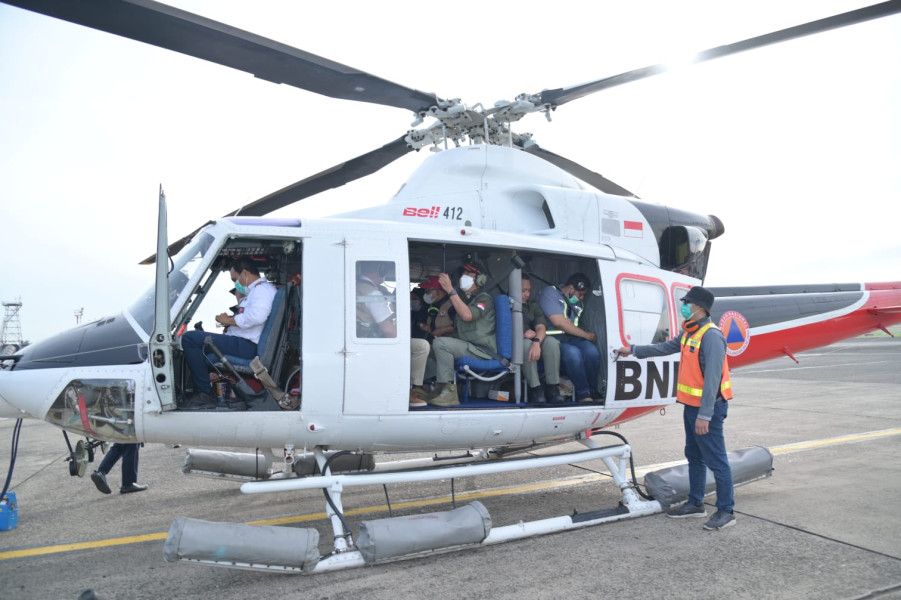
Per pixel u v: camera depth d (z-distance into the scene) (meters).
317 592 3.26
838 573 3.45
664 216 5.73
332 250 3.95
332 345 3.82
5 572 3.67
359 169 5.86
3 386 3.88
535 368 4.65
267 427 3.83
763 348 6.30
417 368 4.21
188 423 3.72
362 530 3.52
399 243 4.09
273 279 4.39
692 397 4.36
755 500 4.94
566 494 5.40
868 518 4.45
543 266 5.39
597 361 4.84
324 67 4.11
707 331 4.29
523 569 3.54
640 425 9.20
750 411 10.01
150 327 3.86
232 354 3.94
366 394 3.88
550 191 5.00
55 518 4.85
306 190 5.76
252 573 3.56
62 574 3.62
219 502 5.32
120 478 6.35
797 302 6.58
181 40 3.62
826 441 7.39
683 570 3.50
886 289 7.25
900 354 22.47
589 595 3.18
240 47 3.77
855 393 11.85
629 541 4.00
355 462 5.38
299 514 4.91
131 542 4.22
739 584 3.30
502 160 5.17
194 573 3.61
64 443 8.74
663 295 5.32
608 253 4.98
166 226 3.55
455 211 4.92
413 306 4.95
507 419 4.35
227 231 3.84
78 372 3.72
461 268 4.50
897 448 6.94
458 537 3.67
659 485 4.54
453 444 4.32
